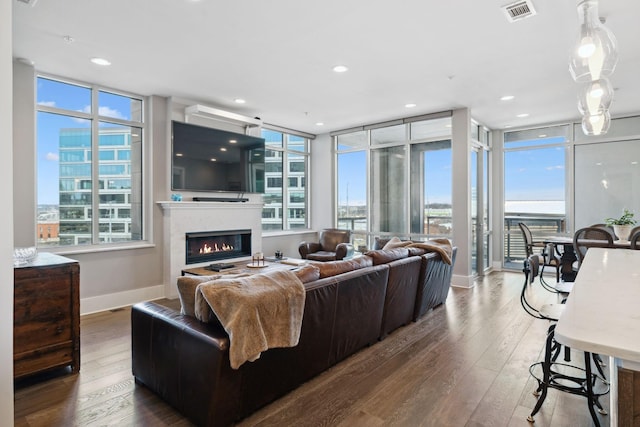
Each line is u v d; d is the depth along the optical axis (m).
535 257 2.68
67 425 1.99
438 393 2.33
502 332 3.43
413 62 3.60
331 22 2.83
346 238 6.22
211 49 3.32
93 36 3.06
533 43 3.17
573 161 6.11
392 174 6.39
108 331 3.48
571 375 2.53
